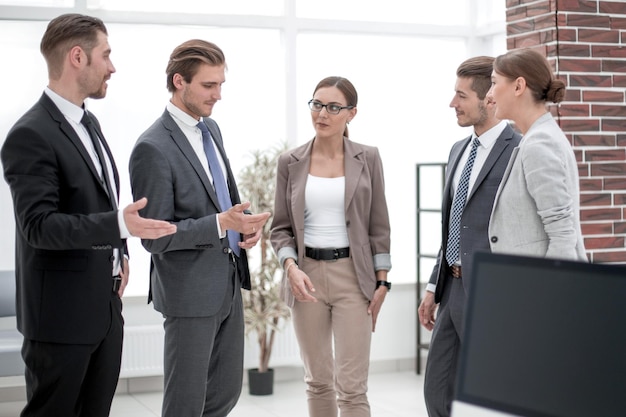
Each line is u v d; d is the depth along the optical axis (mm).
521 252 2744
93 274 2670
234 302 3211
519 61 2729
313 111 3543
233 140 5812
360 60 6133
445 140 6379
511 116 2791
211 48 3062
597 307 1469
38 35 5305
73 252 2639
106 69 2738
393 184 6242
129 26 5523
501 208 2799
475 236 2998
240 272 3242
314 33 6012
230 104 5801
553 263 1525
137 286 5570
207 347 3074
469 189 3086
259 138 5863
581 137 4453
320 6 6004
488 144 3074
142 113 5559
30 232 2492
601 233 4496
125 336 5320
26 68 5289
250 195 5371
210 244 2918
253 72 5844
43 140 2557
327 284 3537
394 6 6188
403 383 5781
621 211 4539
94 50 2689
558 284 1518
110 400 2848
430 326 3424
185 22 5590
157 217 2939
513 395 1554
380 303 3605
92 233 2477
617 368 1440
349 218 3535
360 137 6160
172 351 3086
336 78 3549
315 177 3578
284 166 3668
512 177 2777
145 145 2994
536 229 2729
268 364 5578
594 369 1465
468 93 3057
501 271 1591
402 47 6238
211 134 3279
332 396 3672
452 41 6375
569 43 4410
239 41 5805
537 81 2717
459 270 3107
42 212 2490
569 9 4402
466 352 1619
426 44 6305
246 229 2889
